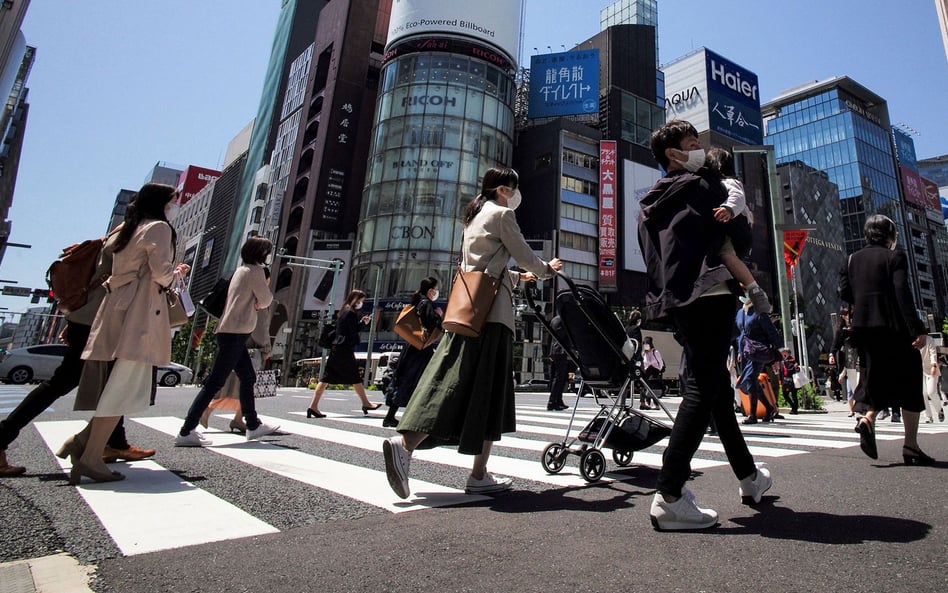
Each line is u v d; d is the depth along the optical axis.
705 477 2.76
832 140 86.81
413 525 1.83
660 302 2.01
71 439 2.53
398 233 39.59
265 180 65.31
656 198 2.18
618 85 53.88
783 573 1.36
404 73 43.69
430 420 2.21
